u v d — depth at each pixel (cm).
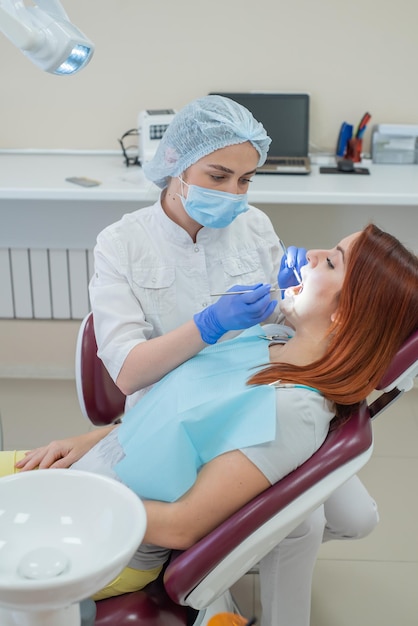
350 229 320
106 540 77
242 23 300
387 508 248
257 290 131
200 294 160
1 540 78
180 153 147
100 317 151
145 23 300
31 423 298
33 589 64
